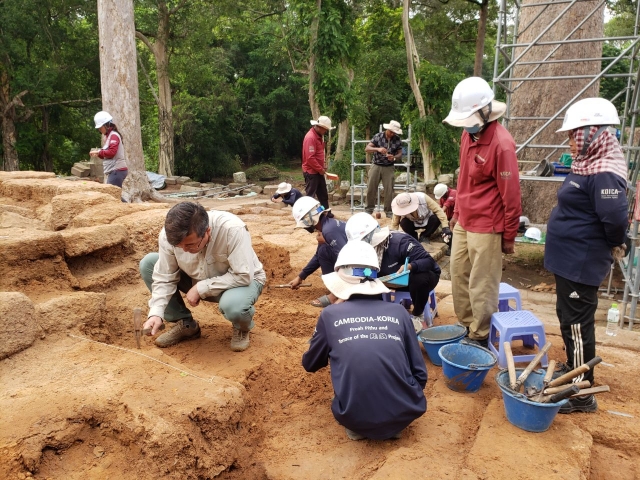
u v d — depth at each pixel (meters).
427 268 4.36
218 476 2.62
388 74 28.28
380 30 28.44
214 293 3.48
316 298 5.37
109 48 12.05
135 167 12.77
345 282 3.02
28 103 22.42
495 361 3.52
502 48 7.95
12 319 2.99
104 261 4.55
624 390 3.73
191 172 32.06
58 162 27.66
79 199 5.34
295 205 4.72
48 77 21.73
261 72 37.59
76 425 2.45
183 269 3.51
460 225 4.16
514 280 8.66
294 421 3.23
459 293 4.32
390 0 26.33
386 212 10.36
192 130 29.45
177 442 2.41
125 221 5.04
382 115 28.25
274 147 39.53
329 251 4.66
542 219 10.98
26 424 2.36
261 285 3.69
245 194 18.59
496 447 2.83
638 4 8.29
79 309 3.46
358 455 2.88
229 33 29.38
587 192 3.22
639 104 7.58
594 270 3.27
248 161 38.91
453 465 2.71
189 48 25.83
